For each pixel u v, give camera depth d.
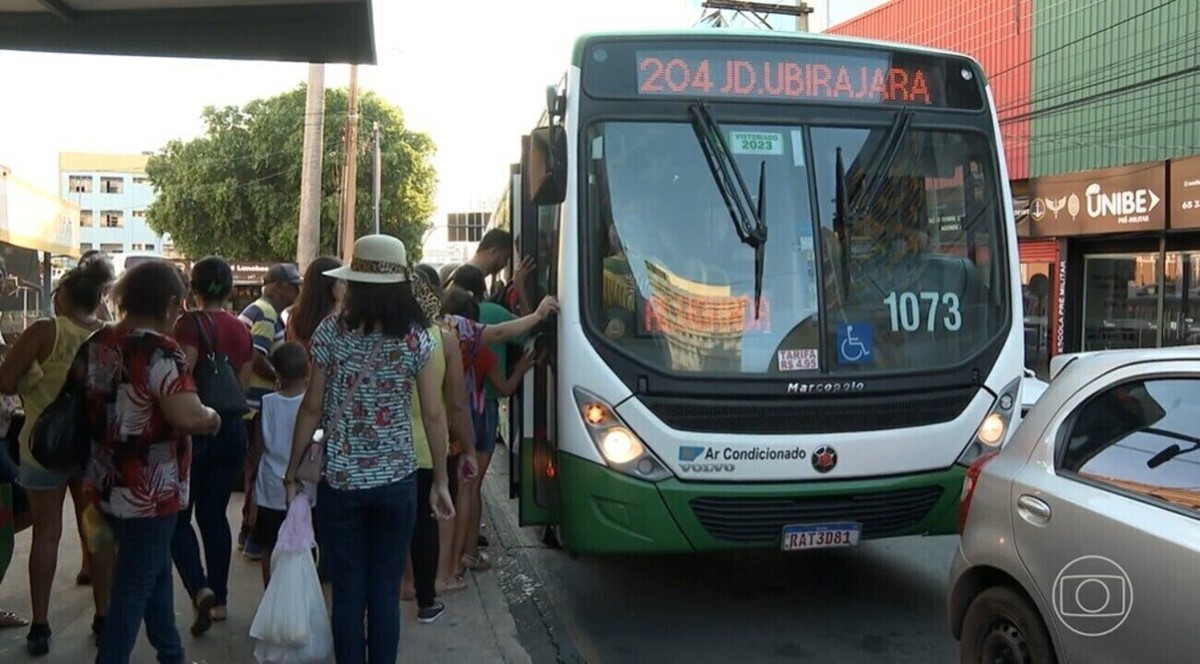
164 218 37.03
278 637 3.91
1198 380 3.27
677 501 4.83
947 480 5.16
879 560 6.70
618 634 5.38
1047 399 3.83
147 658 4.61
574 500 4.95
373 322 3.79
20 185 16.34
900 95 5.47
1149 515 3.16
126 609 3.69
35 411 4.45
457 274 6.26
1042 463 3.68
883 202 5.31
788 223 5.18
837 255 5.20
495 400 6.10
